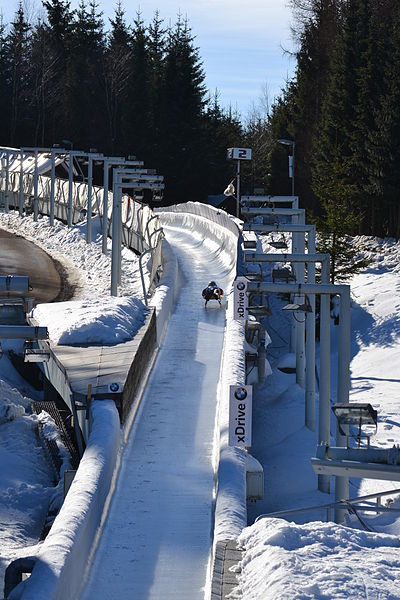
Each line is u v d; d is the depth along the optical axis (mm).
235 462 19094
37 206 75188
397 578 11914
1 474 24172
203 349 32906
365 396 39812
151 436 23859
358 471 13219
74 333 29359
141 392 27250
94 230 68688
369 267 61875
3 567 17859
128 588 15773
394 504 24266
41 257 62312
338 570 11969
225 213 59812
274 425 34531
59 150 70875
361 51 76625
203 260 55406
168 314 37531
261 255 29797
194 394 27547
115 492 20094
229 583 12773
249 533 14219
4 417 28203
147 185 47125
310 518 24766
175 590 15766
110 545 17344
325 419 26734
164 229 75188
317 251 56500
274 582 11664
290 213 40531
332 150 74750
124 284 52375
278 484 28016
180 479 21031
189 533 18062
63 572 13422
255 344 35500
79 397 22859
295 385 40125
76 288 52656
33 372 36594
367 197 71438
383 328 49281
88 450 19516
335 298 53562
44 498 23172
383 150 67938
